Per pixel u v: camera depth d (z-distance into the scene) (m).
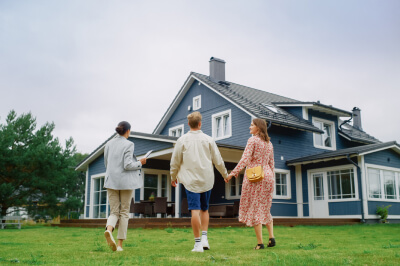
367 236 7.82
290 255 3.95
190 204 4.46
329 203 15.74
